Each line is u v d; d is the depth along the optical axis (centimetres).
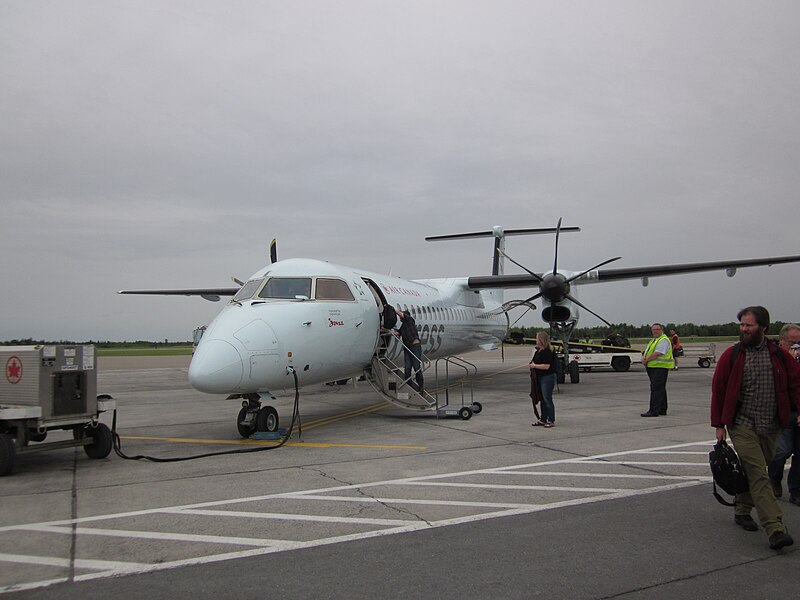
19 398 793
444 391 1841
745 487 485
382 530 514
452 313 1861
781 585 397
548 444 916
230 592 392
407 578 412
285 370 991
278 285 1077
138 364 4103
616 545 473
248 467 780
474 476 710
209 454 874
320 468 768
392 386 1256
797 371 486
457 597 383
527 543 479
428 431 1072
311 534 505
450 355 1984
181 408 1552
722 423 491
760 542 480
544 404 1094
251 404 1030
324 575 418
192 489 664
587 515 552
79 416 814
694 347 3003
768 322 487
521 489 647
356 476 718
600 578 410
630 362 2719
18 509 590
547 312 1964
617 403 1468
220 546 479
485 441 952
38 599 381
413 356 1268
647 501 596
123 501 617
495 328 2328
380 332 1268
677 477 697
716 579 407
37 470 779
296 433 1078
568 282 1872
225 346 919
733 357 491
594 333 5981
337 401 1633
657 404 1206
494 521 536
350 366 1167
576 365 2070
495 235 2452
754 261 1853
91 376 837
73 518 559
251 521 543
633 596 381
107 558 454
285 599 381
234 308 1028
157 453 902
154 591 394
